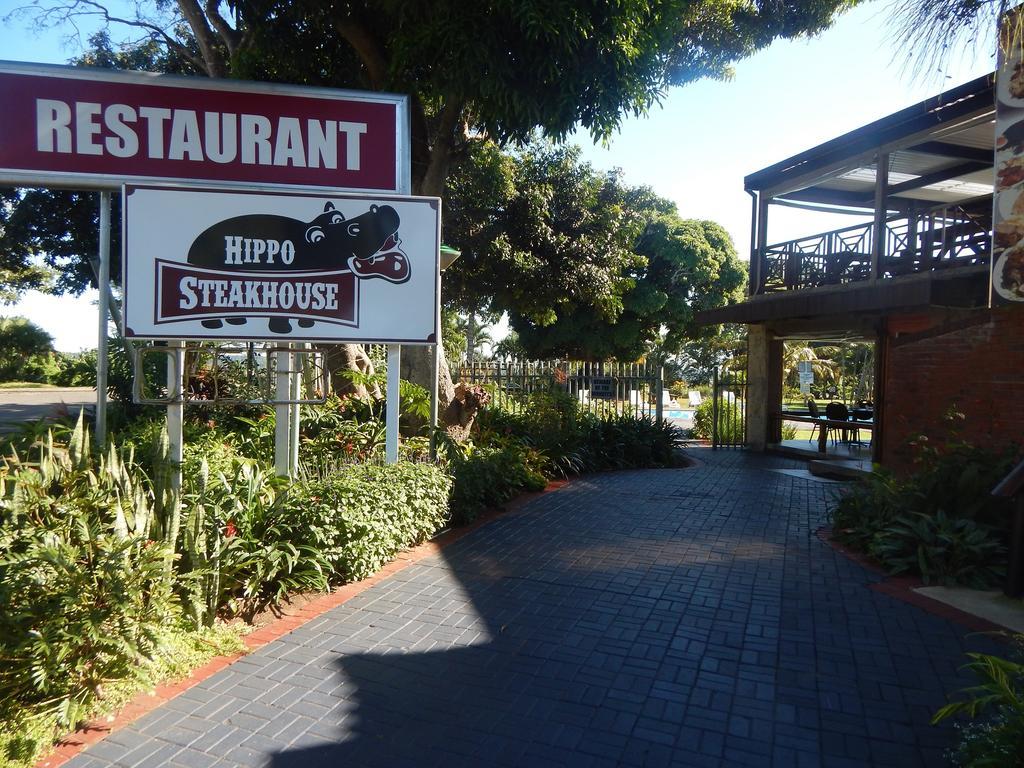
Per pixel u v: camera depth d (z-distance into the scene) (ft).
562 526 25.40
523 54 28.84
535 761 10.65
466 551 22.08
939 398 27.61
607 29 28.60
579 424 41.22
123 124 19.69
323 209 19.95
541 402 40.60
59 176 19.34
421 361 34.94
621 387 47.34
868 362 99.86
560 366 46.19
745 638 15.14
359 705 12.39
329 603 17.43
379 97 21.09
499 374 46.73
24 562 11.96
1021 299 25.00
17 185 19.33
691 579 19.19
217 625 15.43
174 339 19.24
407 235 20.43
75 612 12.37
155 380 38.65
